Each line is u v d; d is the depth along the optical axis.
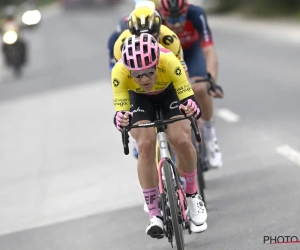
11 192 22.00
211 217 16.42
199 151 17.84
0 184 23.36
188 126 13.95
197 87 17.83
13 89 49.59
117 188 20.48
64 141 29.22
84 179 22.22
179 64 13.48
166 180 13.06
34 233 17.27
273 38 59.28
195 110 13.15
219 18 92.62
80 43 80.56
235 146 23.97
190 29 18.72
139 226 16.50
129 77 13.55
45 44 86.75
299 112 28.30
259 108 30.42
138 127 13.20
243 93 34.88
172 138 13.81
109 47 17.64
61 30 107.19
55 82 49.97
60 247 15.80
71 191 20.92
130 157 24.70
